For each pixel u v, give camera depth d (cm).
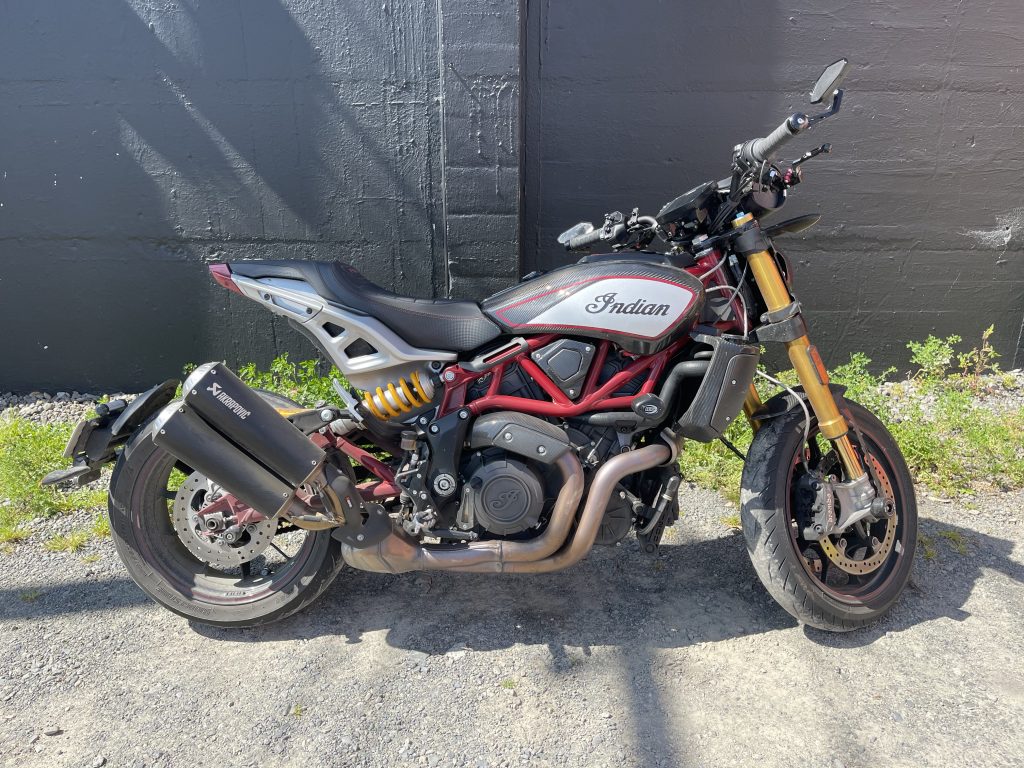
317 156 427
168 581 240
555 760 192
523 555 221
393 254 438
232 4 410
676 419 232
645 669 224
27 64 421
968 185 441
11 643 238
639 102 426
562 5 413
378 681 221
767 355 459
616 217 238
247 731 203
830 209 444
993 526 303
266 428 208
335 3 405
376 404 227
